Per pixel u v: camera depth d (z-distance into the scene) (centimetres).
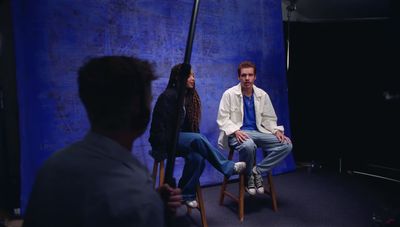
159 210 52
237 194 275
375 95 336
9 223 209
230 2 307
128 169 54
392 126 331
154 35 271
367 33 333
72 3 236
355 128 350
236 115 244
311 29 352
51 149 231
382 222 215
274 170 332
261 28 328
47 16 226
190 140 193
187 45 79
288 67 352
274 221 219
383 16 348
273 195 237
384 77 329
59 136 234
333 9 364
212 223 216
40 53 224
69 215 50
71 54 236
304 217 226
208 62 298
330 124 361
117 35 254
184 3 284
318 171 346
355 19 334
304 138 373
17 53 215
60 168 54
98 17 246
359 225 212
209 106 300
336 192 279
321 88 359
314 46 354
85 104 57
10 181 233
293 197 266
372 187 291
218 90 305
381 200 258
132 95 56
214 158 198
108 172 52
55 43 230
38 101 225
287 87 350
